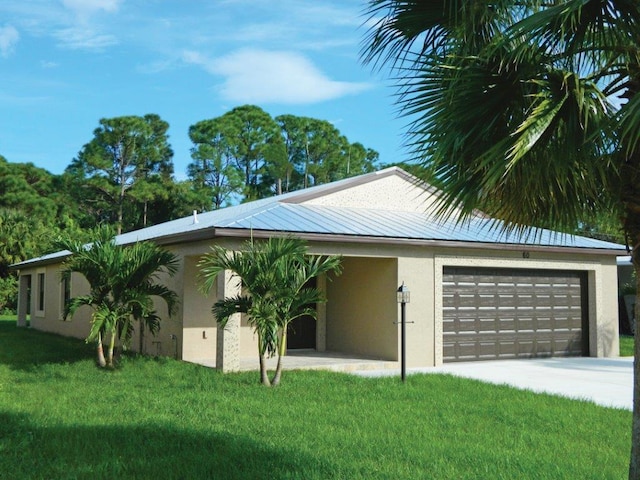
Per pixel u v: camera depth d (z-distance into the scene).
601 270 17.72
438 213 5.73
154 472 6.22
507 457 6.84
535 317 17.00
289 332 17.45
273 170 53.31
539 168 4.99
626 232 5.20
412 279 15.14
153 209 51.41
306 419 8.61
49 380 11.78
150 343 17.02
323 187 18.02
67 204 49.09
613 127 4.61
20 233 35.88
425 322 15.20
